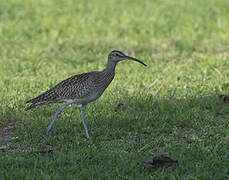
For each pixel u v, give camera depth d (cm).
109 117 1156
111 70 1071
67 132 1080
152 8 2892
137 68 1673
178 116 1148
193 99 1290
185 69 1647
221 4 3017
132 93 1375
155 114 1188
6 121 1153
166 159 871
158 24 2475
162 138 1027
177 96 1342
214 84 1444
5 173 829
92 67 1686
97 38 2236
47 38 2209
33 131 1063
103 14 2712
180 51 1975
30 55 1881
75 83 1036
